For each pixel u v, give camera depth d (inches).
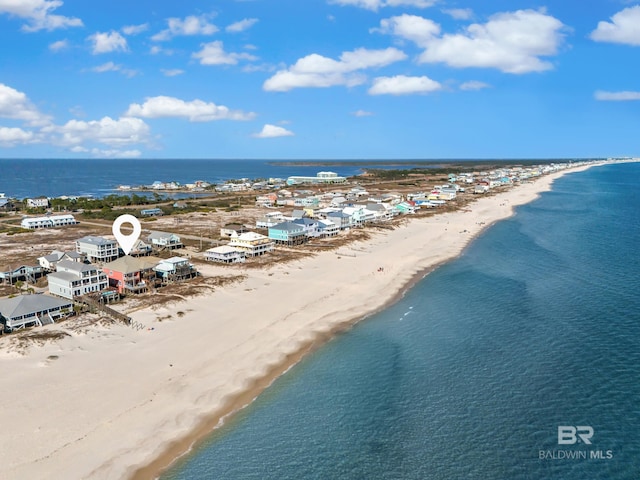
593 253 5196.9
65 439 1937.7
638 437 1988.2
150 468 1814.7
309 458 1902.1
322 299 3700.8
